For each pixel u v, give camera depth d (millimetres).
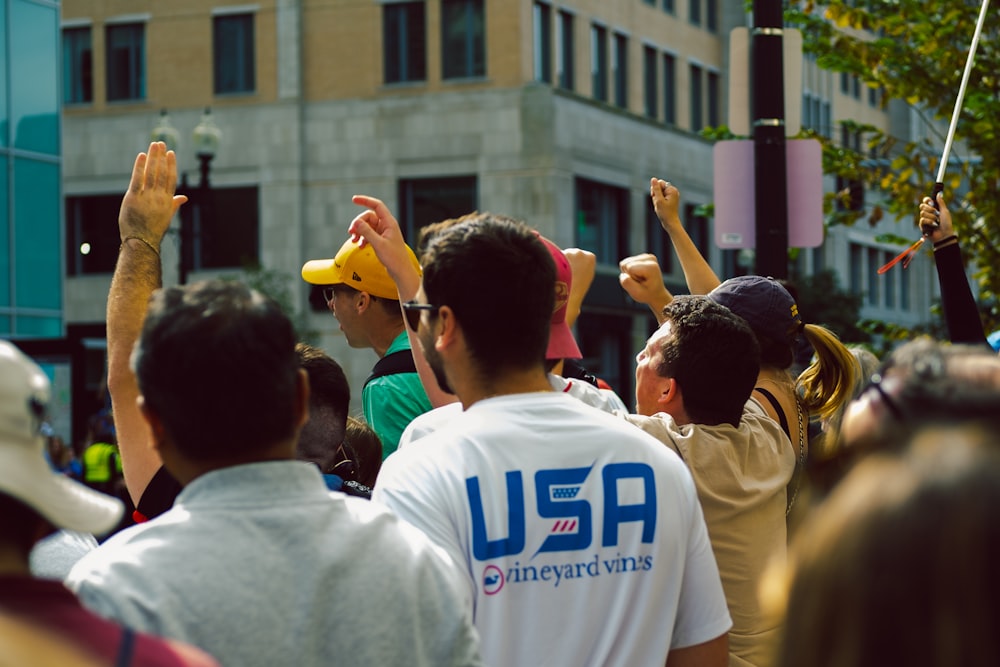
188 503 2086
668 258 39188
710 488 3256
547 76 35188
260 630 1983
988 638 1110
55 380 17594
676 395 3406
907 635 1135
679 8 41094
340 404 3672
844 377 3959
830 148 11734
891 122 52344
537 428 2701
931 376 1372
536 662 2625
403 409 4125
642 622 2689
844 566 1181
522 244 2725
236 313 2088
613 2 37656
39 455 1803
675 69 40844
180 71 36438
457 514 2627
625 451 2738
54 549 2938
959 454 1186
